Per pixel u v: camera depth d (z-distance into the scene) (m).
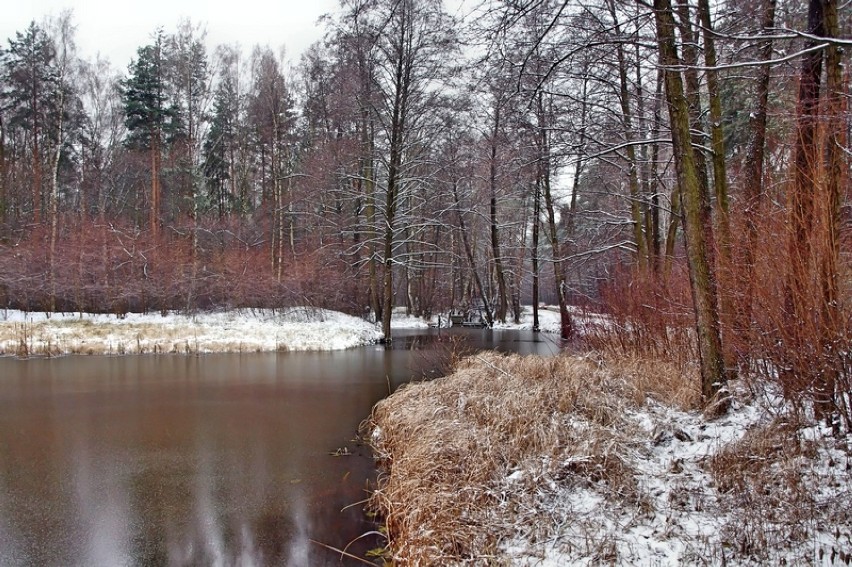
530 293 50.56
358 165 21.25
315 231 26.41
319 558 4.51
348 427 8.48
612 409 6.26
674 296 9.43
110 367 14.30
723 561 3.42
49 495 5.73
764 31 5.12
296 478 6.30
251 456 7.07
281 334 19.73
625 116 9.82
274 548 4.67
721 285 7.01
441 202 26.00
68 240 23.34
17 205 28.06
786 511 3.91
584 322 12.45
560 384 7.20
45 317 21.97
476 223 32.47
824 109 4.96
